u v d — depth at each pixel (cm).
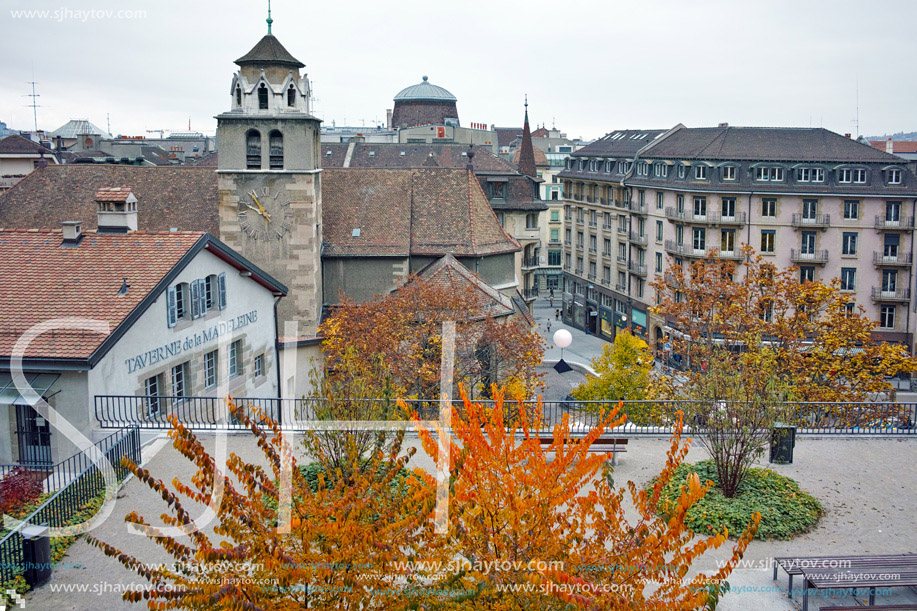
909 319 6562
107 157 8356
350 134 11781
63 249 2819
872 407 2767
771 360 3584
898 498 1958
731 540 1744
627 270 7912
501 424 1183
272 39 4250
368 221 4938
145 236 2892
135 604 1464
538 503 1127
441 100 12962
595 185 8650
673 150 7275
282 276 4372
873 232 6506
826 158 6581
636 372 3756
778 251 6638
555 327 9062
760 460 2200
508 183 7438
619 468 2111
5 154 7744
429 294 3722
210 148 13462
